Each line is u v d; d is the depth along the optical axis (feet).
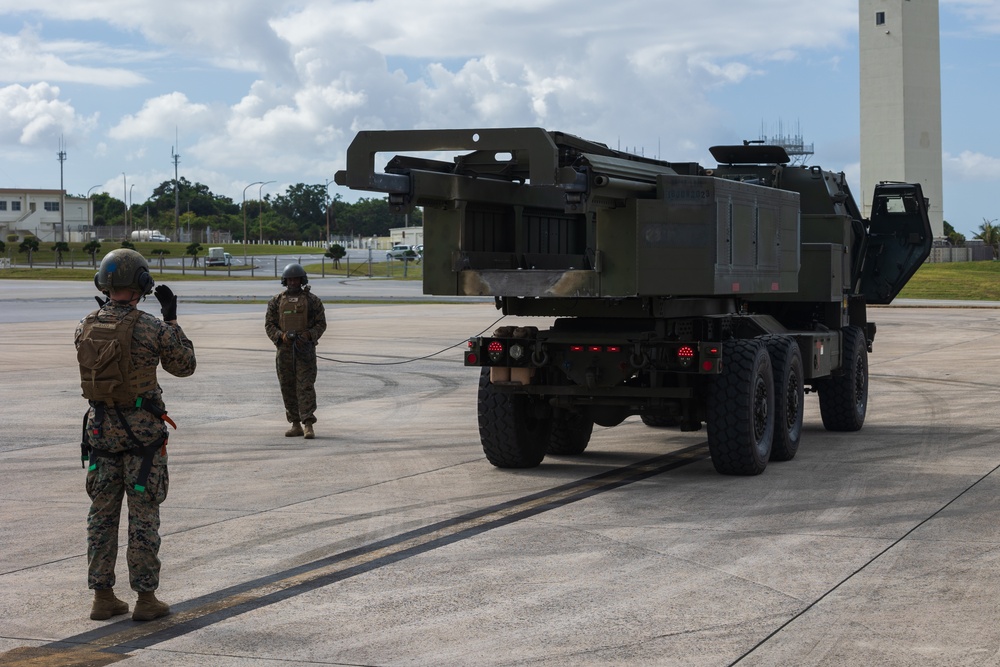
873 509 28.89
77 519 28.40
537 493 31.42
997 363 72.54
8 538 26.40
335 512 28.96
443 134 29.45
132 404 20.11
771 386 34.55
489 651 18.15
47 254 414.62
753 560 23.72
